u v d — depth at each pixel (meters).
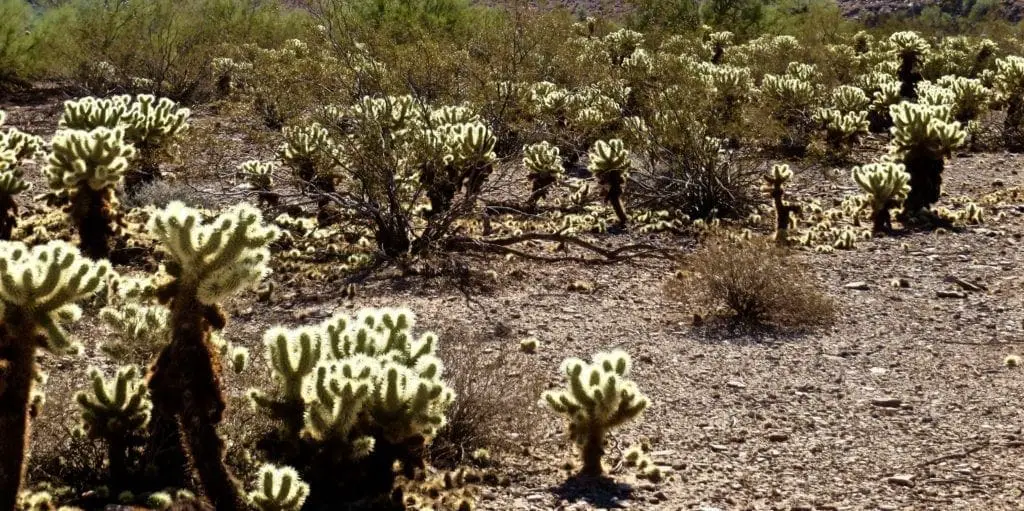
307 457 5.42
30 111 23.02
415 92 14.49
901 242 13.04
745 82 20.39
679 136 15.16
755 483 5.94
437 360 5.67
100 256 10.52
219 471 4.85
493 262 11.52
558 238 11.96
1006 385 7.82
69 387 6.47
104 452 5.59
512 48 15.33
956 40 36.16
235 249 4.57
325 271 10.95
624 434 6.70
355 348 5.91
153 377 4.77
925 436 6.74
